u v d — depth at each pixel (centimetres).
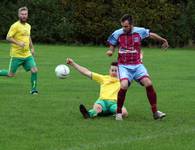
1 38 8738
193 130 1839
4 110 2211
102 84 2134
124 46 2027
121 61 2041
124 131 1809
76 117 2066
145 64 5075
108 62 5194
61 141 1644
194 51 7594
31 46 2877
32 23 8662
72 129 1830
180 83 3472
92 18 8750
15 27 2823
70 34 8756
